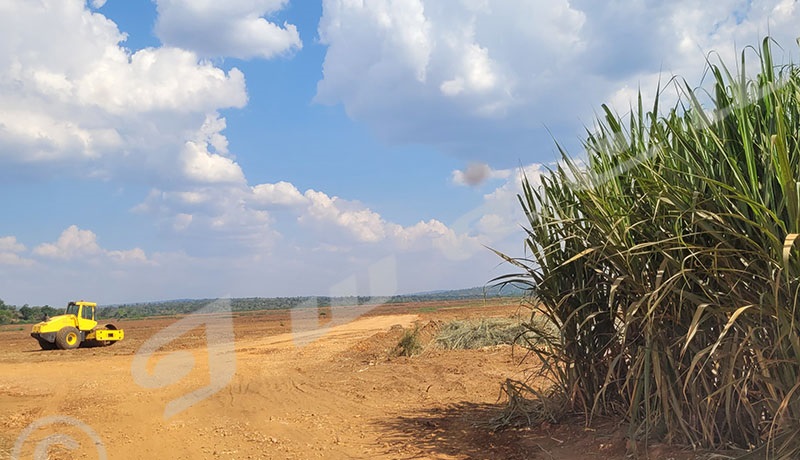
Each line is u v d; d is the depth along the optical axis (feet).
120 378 40.88
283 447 17.79
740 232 11.23
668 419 12.98
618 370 15.61
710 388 12.64
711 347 11.57
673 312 12.59
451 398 24.41
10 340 110.73
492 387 26.32
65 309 82.33
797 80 11.44
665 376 13.03
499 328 47.37
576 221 14.79
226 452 17.44
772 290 10.59
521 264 16.19
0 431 21.36
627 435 13.98
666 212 12.58
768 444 10.75
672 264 12.23
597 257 14.75
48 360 62.39
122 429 20.38
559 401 17.44
